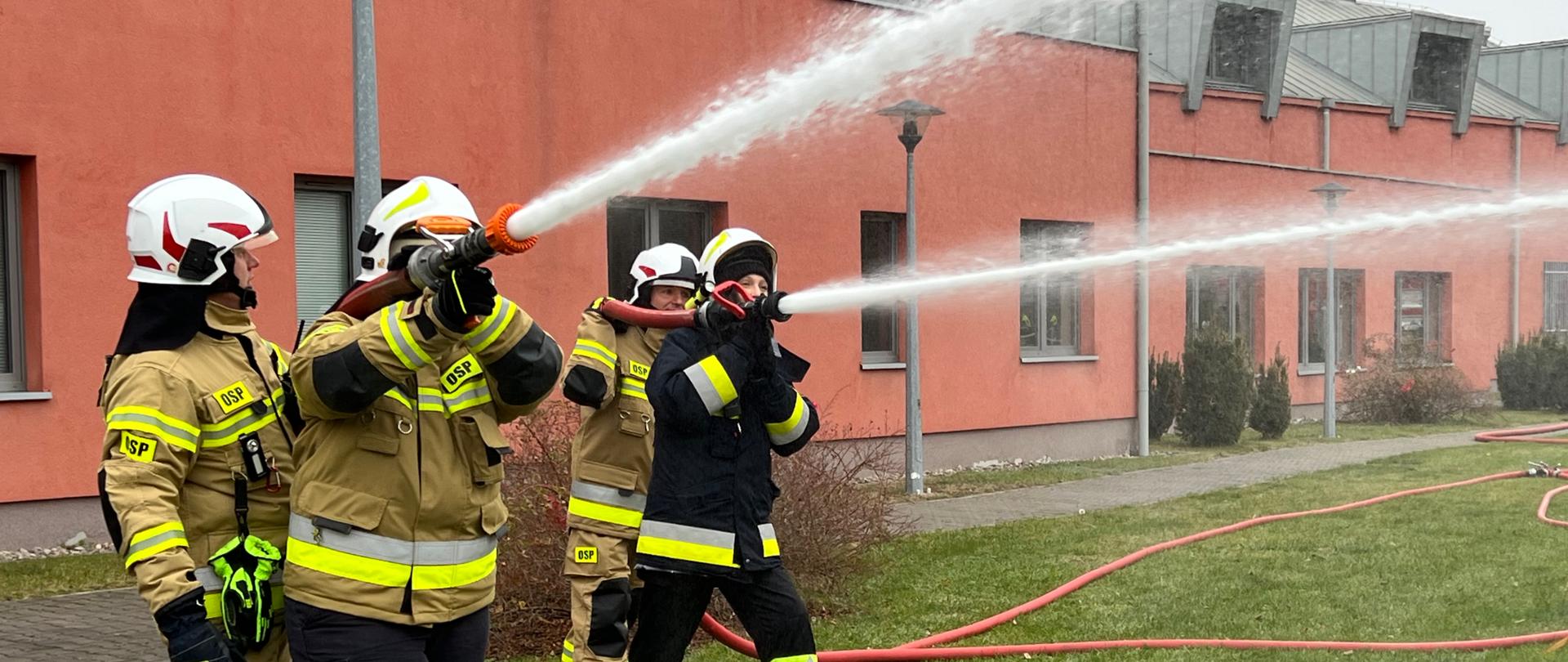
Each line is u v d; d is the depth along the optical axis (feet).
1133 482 47.42
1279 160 75.61
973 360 51.85
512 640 21.61
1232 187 71.15
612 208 41.37
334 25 35.32
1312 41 87.66
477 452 11.83
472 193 37.65
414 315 10.55
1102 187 56.95
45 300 30.42
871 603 25.20
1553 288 96.63
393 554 11.34
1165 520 36.70
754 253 16.17
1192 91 70.33
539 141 39.22
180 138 32.45
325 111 35.19
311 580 11.27
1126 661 20.84
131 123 31.65
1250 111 73.97
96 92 31.09
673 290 18.34
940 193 50.16
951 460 51.39
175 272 11.48
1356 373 78.48
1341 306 82.07
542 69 39.24
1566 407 84.69
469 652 11.92
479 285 10.50
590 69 40.37
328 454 11.37
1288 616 23.99
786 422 14.97
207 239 11.50
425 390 11.60
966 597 25.79
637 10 41.42
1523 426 74.95
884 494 28.71
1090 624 23.54
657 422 14.98
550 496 22.13
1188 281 69.31
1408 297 86.43
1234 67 73.67
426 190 12.13
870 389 47.93
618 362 18.04
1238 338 63.67
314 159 34.96
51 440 30.53
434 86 36.81
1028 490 45.14
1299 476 48.19
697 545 14.57
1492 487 44.19
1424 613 24.13
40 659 20.85
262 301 33.78
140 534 10.68
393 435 11.37
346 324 11.34
